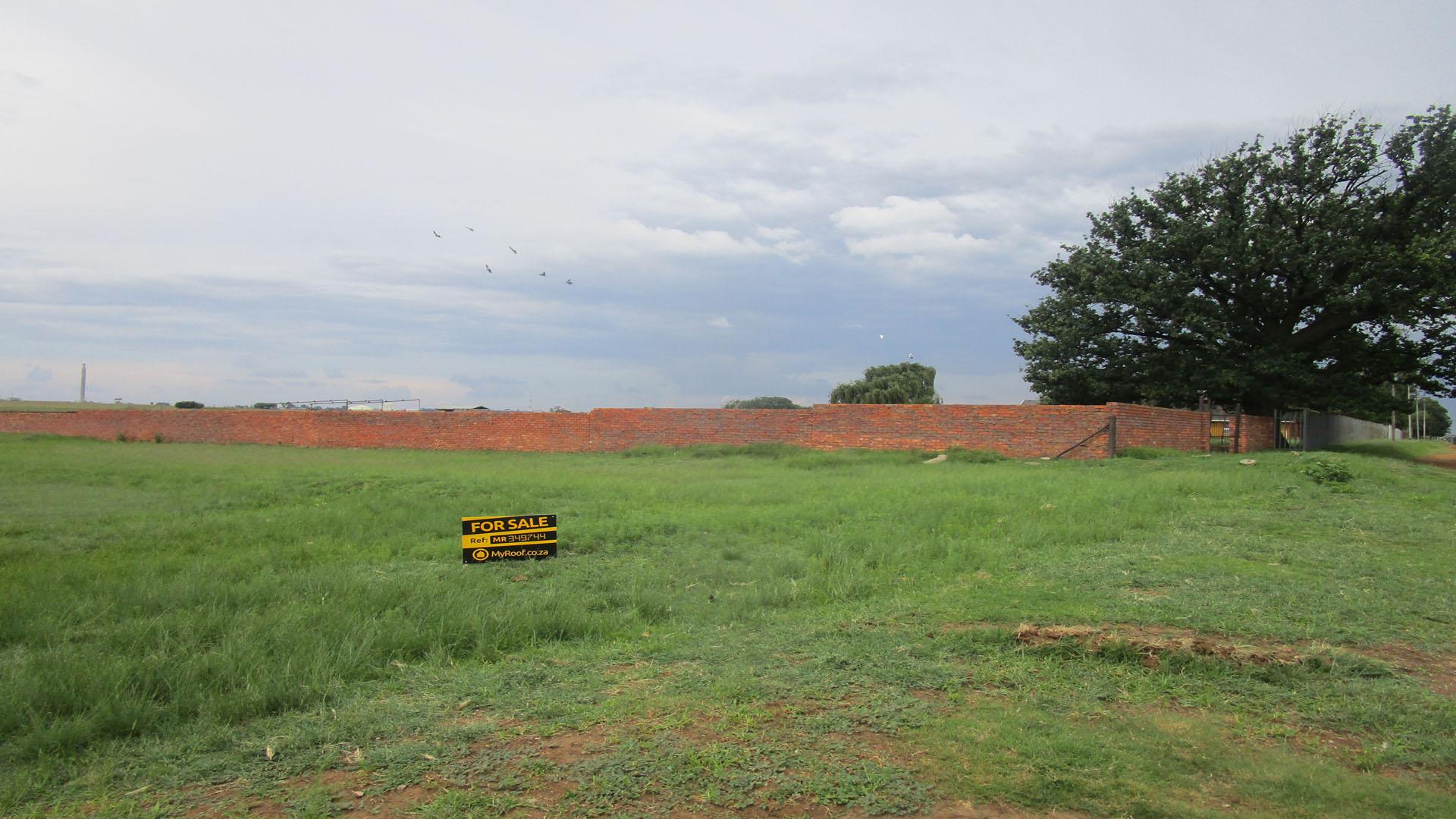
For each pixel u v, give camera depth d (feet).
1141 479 48.32
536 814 11.37
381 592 22.58
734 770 12.54
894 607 21.77
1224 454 68.80
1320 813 11.43
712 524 34.99
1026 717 14.48
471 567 27.50
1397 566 26.23
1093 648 17.78
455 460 79.56
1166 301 94.99
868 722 14.30
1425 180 87.56
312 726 14.26
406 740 13.79
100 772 12.62
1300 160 92.17
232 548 30.86
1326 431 111.96
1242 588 23.32
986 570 26.23
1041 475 53.01
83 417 129.29
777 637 19.35
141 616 20.93
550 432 95.30
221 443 115.96
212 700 14.98
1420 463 86.74
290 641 18.12
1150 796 11.86
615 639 19.63
